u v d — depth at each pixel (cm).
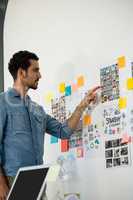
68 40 347
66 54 348
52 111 354
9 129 297
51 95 358
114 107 301
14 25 416
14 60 312
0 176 288
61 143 342
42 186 241
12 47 415
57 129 321
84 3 336
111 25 311
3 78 425
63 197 333
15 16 416
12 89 308
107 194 300
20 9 410
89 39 328
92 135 315
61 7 358
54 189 342
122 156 291
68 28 349
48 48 368
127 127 290
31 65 310
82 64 331
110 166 299
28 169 258
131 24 297
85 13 334
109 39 311
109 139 302
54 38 363
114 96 302
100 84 313
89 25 329
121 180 291
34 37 387
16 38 411
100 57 317
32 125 303
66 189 332
